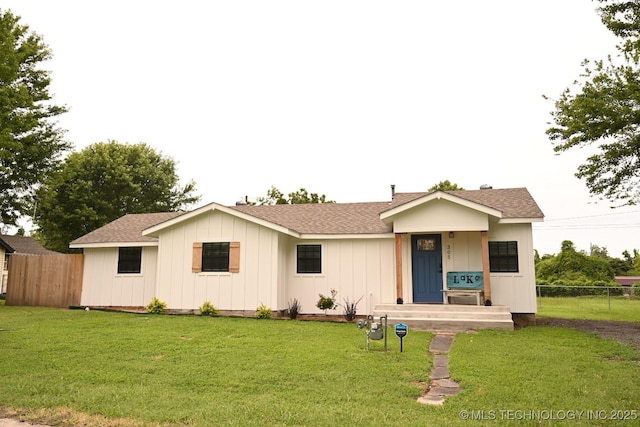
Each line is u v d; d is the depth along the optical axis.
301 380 6.88
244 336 10.91
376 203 20.08
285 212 19.75
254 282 16.09
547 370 7.57
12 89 18.38
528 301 14.96
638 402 5.84
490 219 15.09
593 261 38.44
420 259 16.14
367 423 4.89
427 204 15.14
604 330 12.82
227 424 4.82
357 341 10.30
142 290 18.14
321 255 16.97
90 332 11.16
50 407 5.48
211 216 16.83
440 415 5.28
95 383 6.62
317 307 16.11
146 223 20.45
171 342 9.88
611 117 13.02
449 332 12.46
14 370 7.30
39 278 19.44
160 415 5.12
